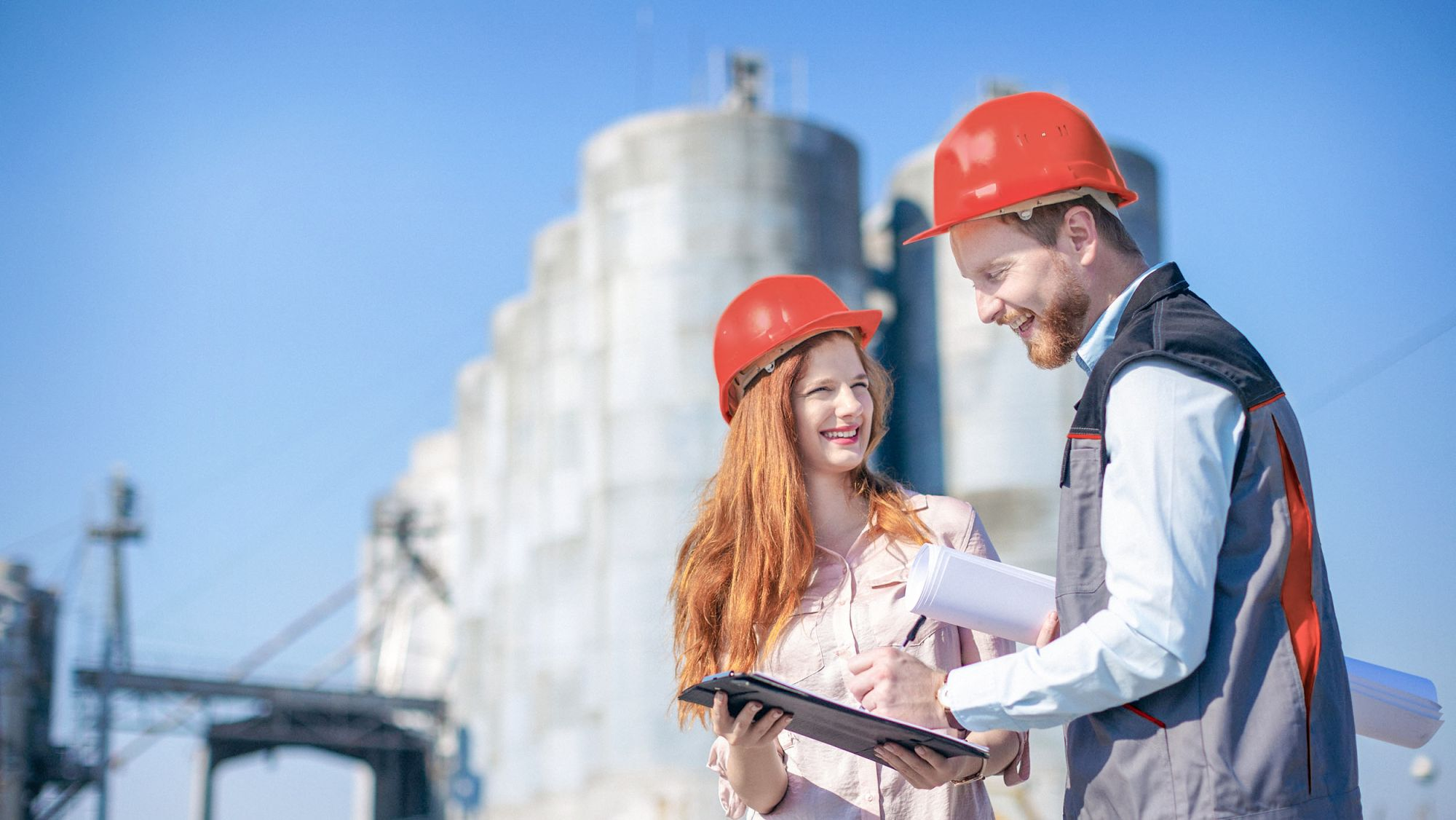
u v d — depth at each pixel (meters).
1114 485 2.30
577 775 32.59
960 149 2.65
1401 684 2.70
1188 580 2.21
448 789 39.78
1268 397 2.31
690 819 29.48
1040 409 32.19
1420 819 12.62
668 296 32.44
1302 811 2.18
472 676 40.88
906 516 3.12
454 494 51.41
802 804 3.01
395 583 44.28
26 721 33.97
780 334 3.17
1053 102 2.63
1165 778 2.25
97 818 34.53
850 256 33.72
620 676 30.92
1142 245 33.69
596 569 32.31
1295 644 2.26
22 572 34.81
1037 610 2.60
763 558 3.09
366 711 39.97
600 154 34.50
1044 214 2.56
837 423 3.16
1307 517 2.30
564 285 37.19
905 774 2.67
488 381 45.09
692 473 31.45
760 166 33.06
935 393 33.31
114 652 36.03
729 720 2.68
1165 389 2.29
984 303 2.67
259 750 41.62
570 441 35.72
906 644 3.00
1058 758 27.52
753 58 35.72
